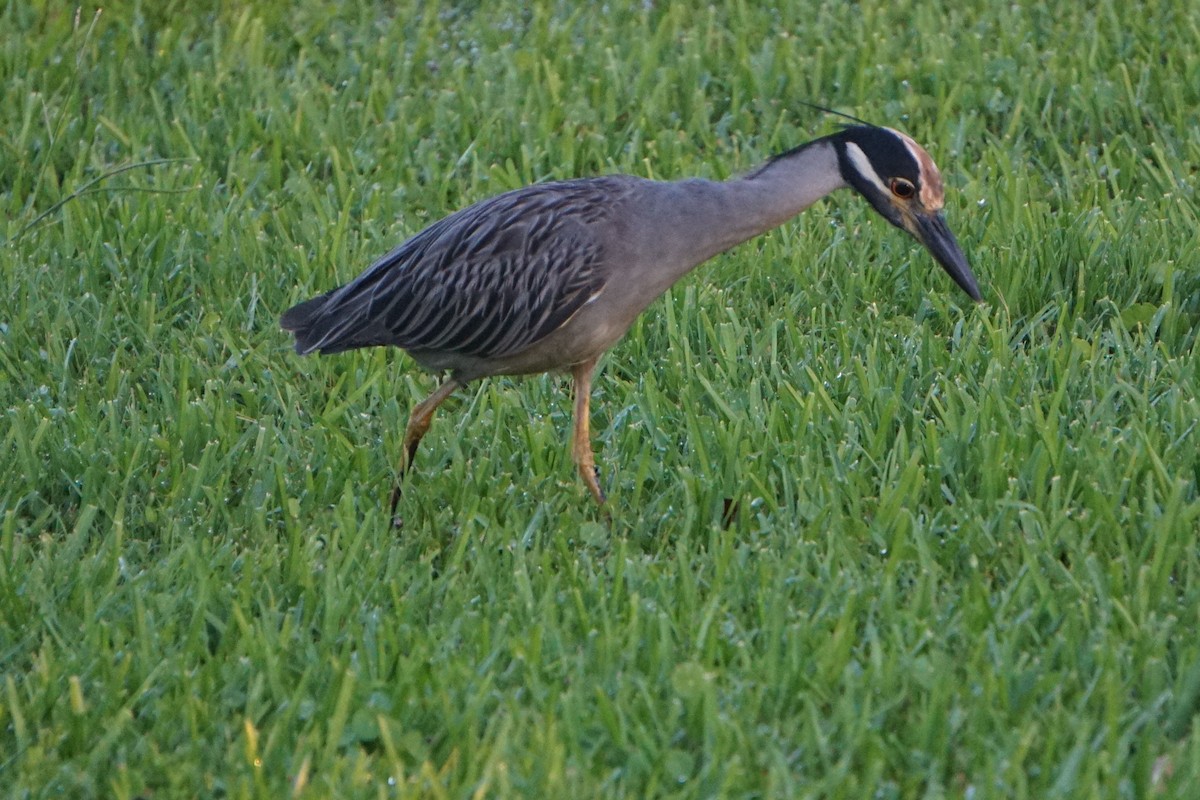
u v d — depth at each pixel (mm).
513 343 10430
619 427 11203
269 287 13016
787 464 10414
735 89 15891
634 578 9188
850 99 16031
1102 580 8914
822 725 7879
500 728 7852
